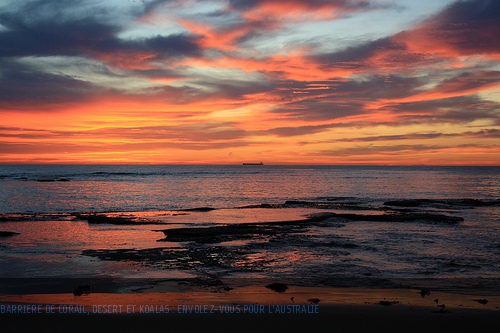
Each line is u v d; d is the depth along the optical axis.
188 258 17.58
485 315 9.45
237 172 193.38
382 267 16.12
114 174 146.00
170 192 66.19
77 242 21.72
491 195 62.06
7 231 24.86
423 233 24.94
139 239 22.66
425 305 10.53
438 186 84.75
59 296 11.55
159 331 8.15
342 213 34.41
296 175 154.25
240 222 30.27
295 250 19.44
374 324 8.68
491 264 16.70
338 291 12.34
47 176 122.19
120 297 11.39
